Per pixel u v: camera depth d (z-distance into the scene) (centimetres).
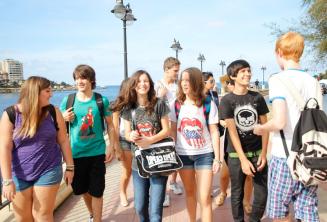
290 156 235
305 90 246
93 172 392
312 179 224
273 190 256
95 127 392
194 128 346
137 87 337
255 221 357
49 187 299
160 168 317
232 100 357
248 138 354
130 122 347
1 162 287
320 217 379
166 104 345
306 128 226
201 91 348
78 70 386
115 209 474
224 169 451
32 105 286
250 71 358
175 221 420
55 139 309
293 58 255
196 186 369
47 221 306
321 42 1188
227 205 471
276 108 240
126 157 468
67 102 395
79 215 458
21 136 289
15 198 299
